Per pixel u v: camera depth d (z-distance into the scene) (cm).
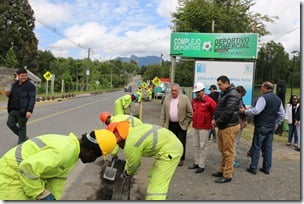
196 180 714
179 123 816
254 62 1711
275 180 739
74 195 590
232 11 3753
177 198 595
